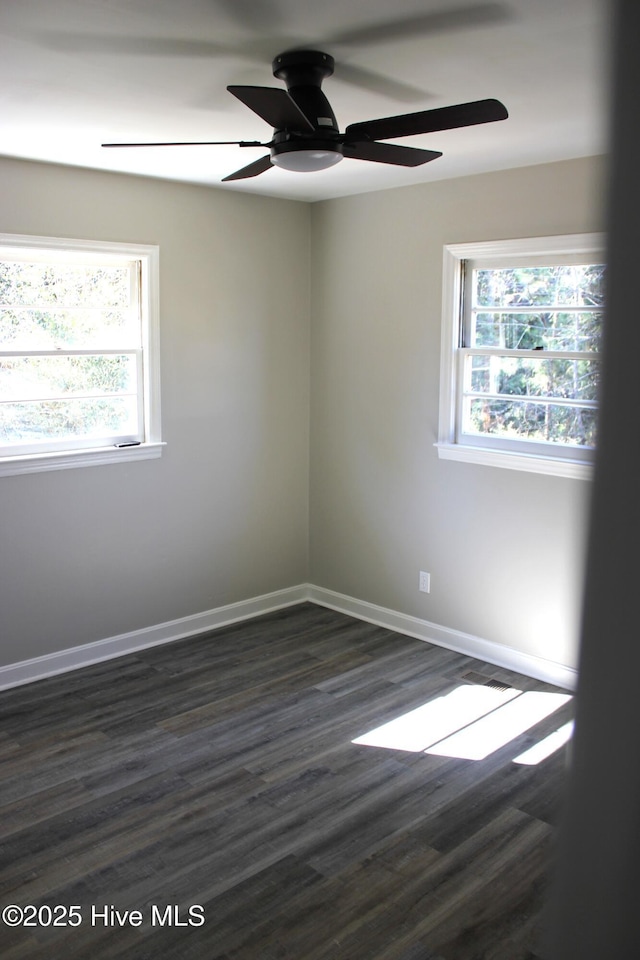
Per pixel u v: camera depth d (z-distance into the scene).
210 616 5.07
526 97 2.82
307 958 2.36
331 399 5.24
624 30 0.47
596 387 0.51
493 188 4.19
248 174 3.10
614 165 0.49
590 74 2.58
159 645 4.79
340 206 4.99
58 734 3.70
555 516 4.15
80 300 4.34
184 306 4.66
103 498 4.46
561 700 4.05
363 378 5.02
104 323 4.45
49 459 4.19
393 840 2.92
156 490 4.69
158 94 2.79
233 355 4.94
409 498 4.86
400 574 4.98
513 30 2.20
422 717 3.87
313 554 5.55
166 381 4.64
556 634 4.21
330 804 3.15
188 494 4.85
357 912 2.55
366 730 3.75
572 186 3.88
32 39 2.26
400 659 4.58
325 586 5.51
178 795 3.21
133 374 4.60
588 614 0.53
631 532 0.50
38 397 4.24
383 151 2.72
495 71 2.55
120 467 4.51
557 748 3.58
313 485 5.47
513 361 4.33
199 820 3.04
